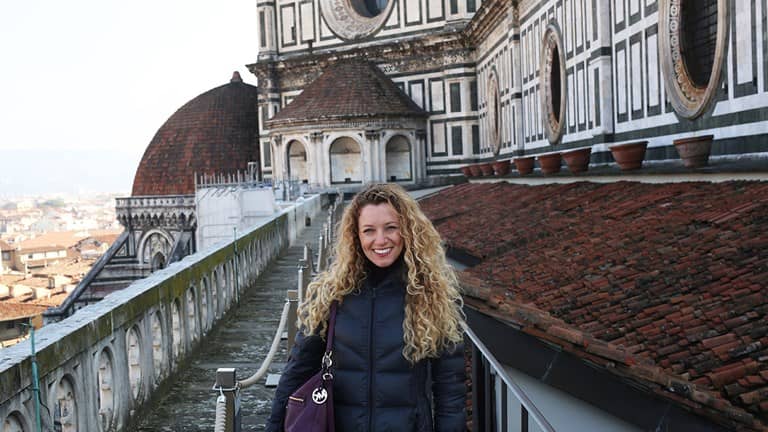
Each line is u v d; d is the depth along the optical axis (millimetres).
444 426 4906
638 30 23891
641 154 21875
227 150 83688
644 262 13742
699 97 19828
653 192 18875
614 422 11305
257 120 85562
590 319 12336
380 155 62500
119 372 8438
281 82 73000
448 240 24891
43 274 107188
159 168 84312
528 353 12914
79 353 7258
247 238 18531
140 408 9188
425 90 64438
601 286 13461
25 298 77125
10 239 172875
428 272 4930
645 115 23609
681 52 20750
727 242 12875
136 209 79812
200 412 9672
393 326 4832
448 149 63594
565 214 21375
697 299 11266
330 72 66500
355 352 4820
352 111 62031
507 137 45406
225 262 15273
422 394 4863
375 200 5055
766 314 10023
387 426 4758
